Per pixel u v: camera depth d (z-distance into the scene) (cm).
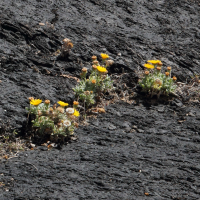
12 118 734
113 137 748
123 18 1195
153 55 1045
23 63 911
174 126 806
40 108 754
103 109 848
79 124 790
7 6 1101
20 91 816
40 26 1047
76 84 895
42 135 730
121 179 606
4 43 955
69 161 649
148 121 817
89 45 1025
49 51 978
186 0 1410
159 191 584
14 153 671
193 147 728
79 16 1152
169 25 1211
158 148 719
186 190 593
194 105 902
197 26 1241
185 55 1072
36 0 1185
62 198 544
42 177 593
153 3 1334
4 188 559
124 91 925
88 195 557
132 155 682
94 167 634
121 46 1051
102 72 888
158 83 888
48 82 873
